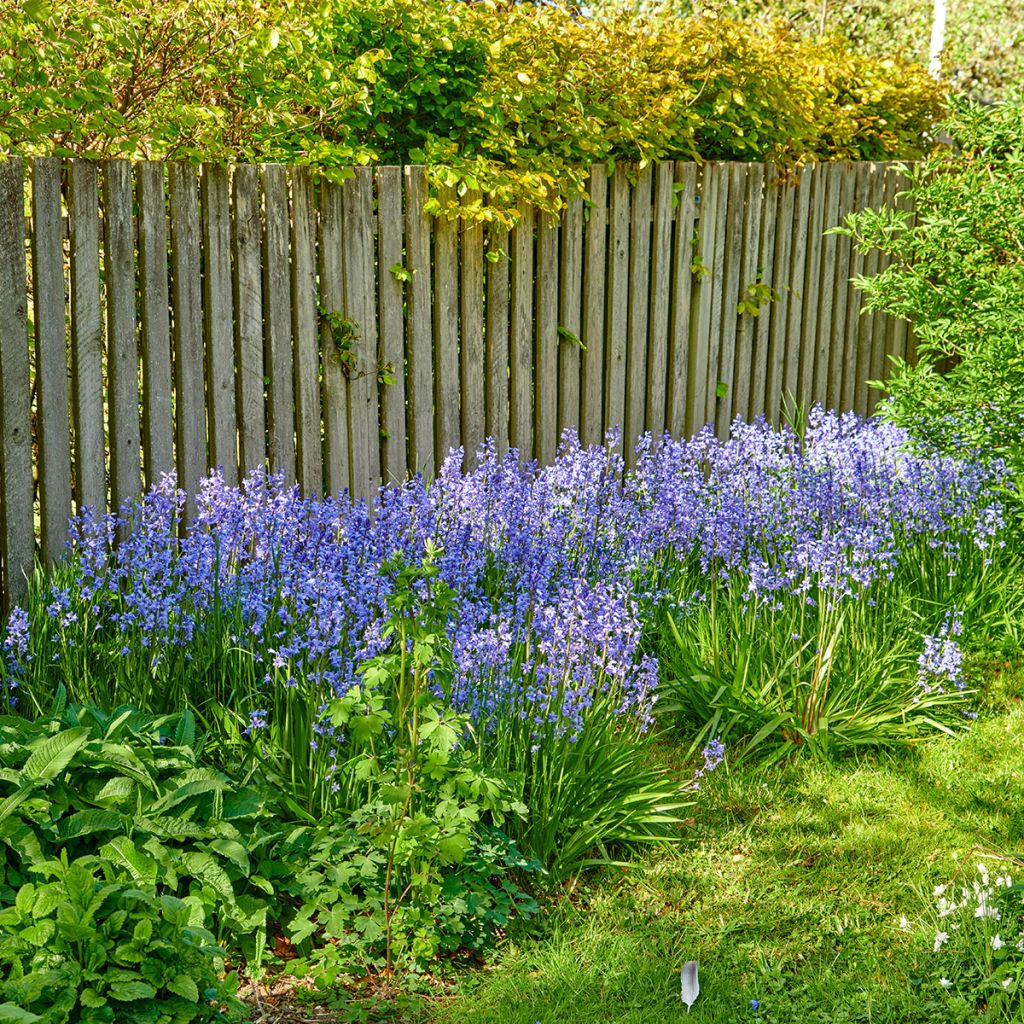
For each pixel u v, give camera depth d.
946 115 9.54
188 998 3.00
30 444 5.00
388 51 6.20
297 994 3.44
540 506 5.93
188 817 3.62
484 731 4.27
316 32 6.02
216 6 5.46
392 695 4.30
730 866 4.23
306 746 4.12
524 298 6.73
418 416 6.37
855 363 8.96
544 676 4.52
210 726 4.36
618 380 7.30
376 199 6.14
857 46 18.53
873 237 7.64
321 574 4.57
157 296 5.25
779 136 8.00
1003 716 5.36
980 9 18.52
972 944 3.56
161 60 5.61
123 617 4.70
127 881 3.24
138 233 5.16
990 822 4.50
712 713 5.23
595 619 4.58
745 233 7.86
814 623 5.59
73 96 5.02
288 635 4.59
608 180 7.06
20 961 2.95
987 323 6.66
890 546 6.07
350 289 5.96
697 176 7.55
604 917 3.91
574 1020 3.38
